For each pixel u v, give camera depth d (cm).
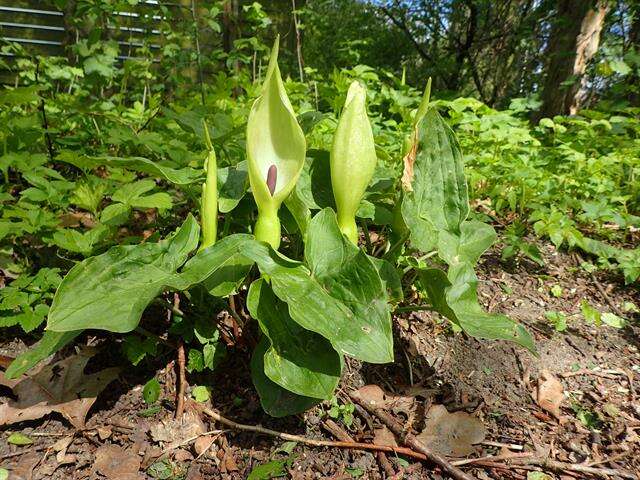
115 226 62
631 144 129
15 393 49
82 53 116
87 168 75
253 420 51
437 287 46
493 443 52
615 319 75
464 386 60
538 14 254
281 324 42
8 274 61
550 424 55
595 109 165
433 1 315
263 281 43
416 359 63
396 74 352
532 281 85
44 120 85
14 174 84
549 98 194
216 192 47
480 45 323
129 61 132
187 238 46
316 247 43
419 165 52
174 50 153
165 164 74
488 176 102
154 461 46
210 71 203
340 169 47
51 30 209
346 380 58
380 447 49
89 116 99
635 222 89
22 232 58
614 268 88
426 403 56
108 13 136
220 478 45
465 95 362
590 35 183
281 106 45
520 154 122
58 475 44
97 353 55
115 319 37
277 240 48
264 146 47
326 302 40
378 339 38
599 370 65
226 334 56
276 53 44
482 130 117
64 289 39
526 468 49
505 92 344
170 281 40
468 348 66
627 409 59
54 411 49
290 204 49
